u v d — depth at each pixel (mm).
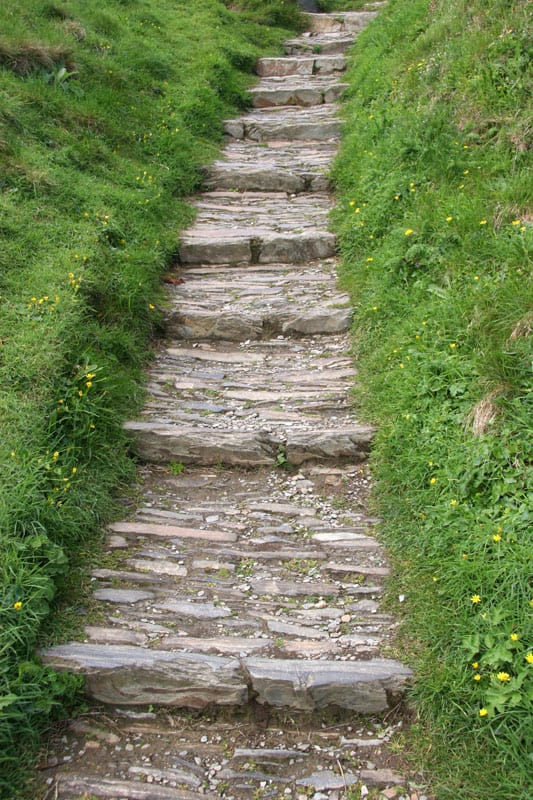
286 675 3178
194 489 4504
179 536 4062
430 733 2990
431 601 3438
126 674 3213
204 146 8922
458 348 4465
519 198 5191
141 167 7715
